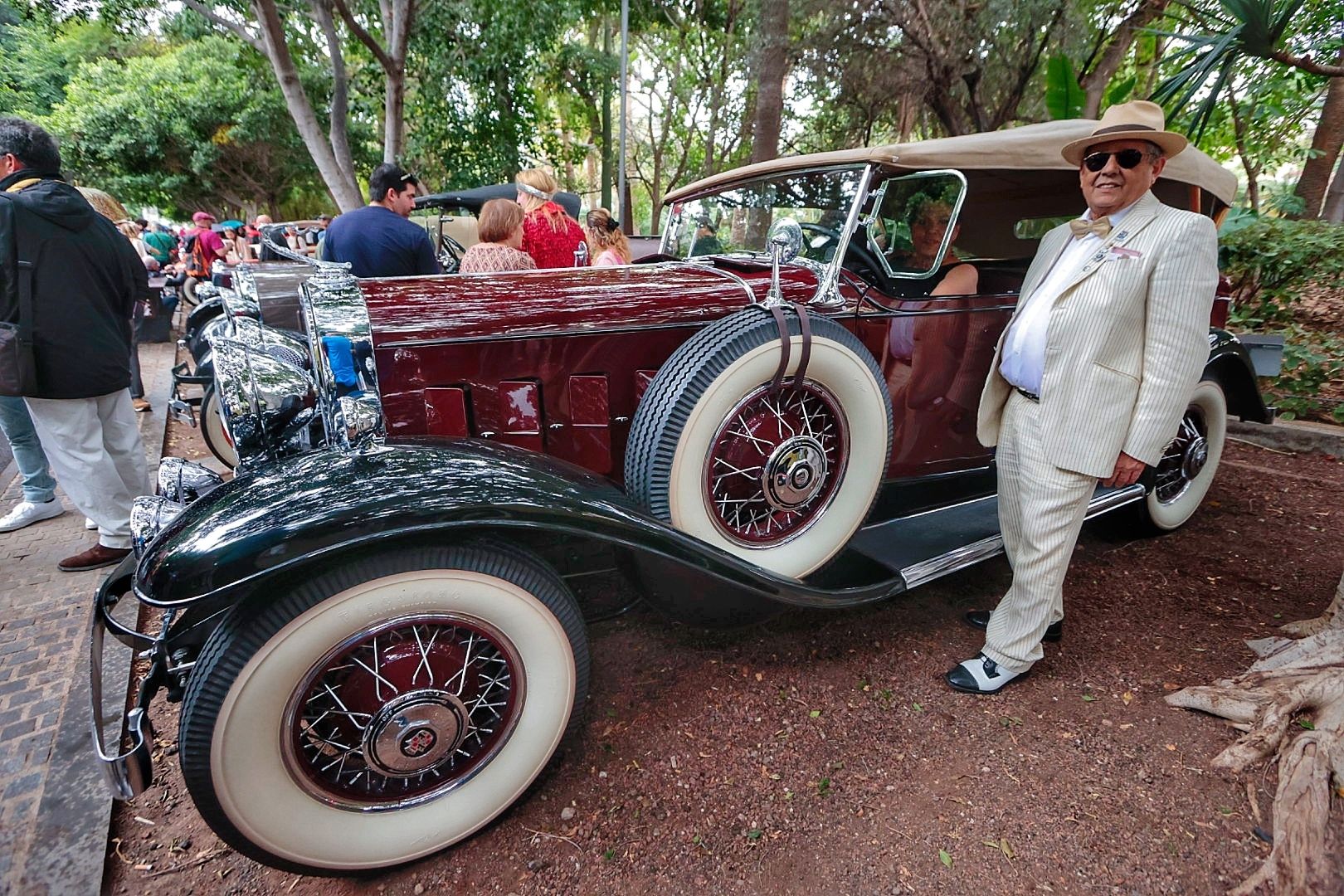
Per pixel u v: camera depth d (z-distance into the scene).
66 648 2.50
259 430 2.02
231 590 1.35
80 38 18.12
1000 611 2.30
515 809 1.83
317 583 1.43
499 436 2.12
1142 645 2.50
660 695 2.27
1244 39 5.39
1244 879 1.57
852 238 2.43
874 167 2.33
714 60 14.01
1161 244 1.81
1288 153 9.60
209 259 9.58
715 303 2.30
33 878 1.62
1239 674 2.27
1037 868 1.62
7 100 17.89
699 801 1.85
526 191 4.07
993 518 2.76
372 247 3.50
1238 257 5.54
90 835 1.74
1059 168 2.48
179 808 1.88
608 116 15.17
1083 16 7.43
